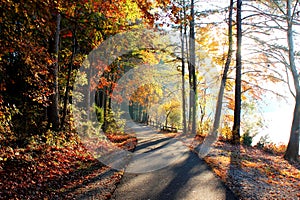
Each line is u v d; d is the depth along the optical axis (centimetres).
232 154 1184
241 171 853
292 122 1388
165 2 686
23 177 603
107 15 965
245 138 1747
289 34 1420
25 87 965
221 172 812
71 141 1037
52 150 859
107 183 670
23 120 951
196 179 729
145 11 723
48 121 1041
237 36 1612
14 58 810
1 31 609
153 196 590
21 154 721
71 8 804
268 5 1499
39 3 616
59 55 1205
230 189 648
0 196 497
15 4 580
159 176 755
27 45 667
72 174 711
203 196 595
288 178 859
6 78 778
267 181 758
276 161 1212
